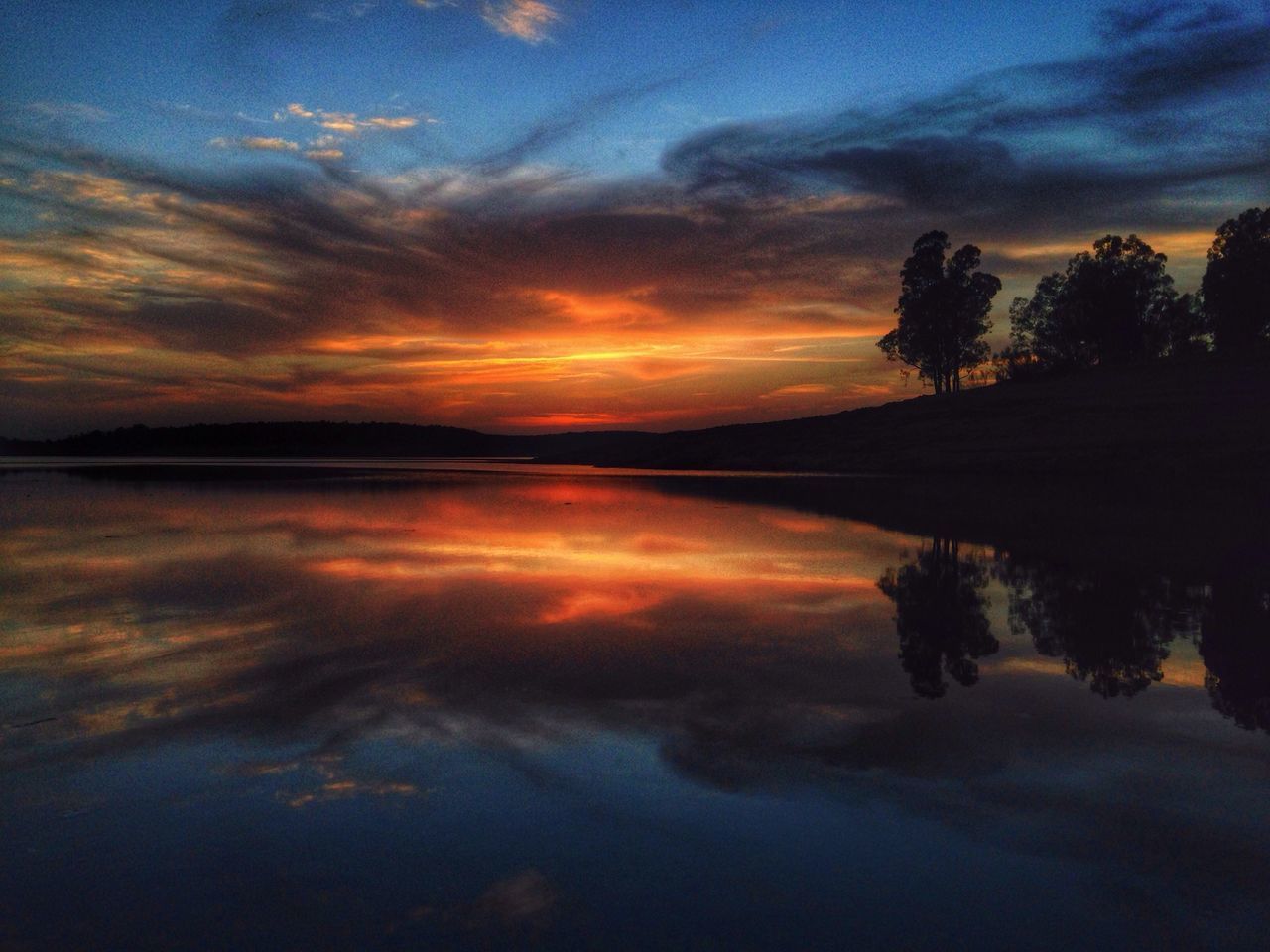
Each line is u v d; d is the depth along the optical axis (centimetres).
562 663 712
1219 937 328
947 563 1250
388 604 963
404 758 506
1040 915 342
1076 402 4666
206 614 911
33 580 1126
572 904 349
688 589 1055
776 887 363
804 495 2638
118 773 483
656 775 481
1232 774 482
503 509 2217
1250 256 5947
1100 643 788
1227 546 1390
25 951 317
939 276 6906
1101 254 6688
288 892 358
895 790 461
